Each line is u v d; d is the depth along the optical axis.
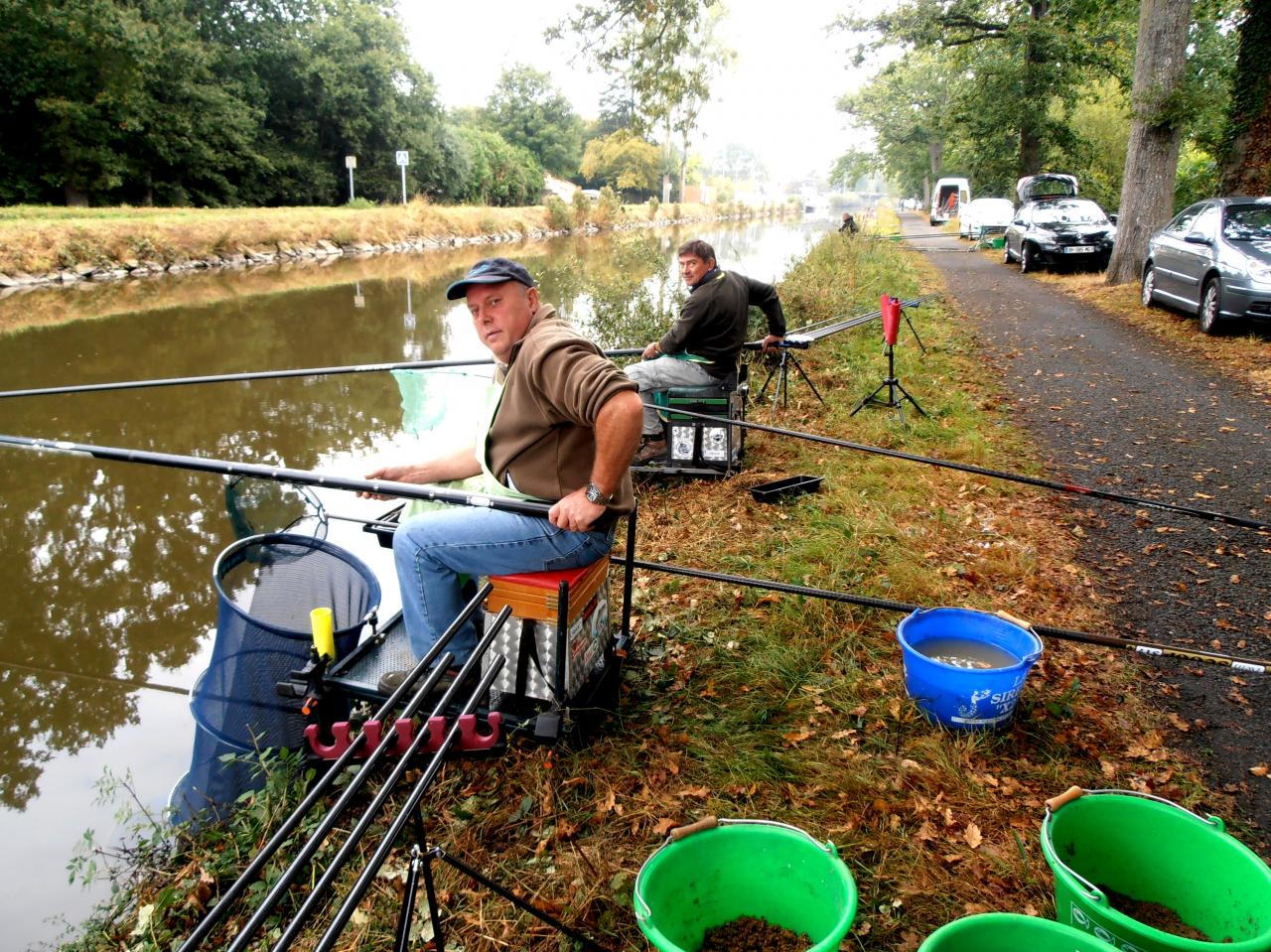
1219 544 4.76
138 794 3.41
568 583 2.88
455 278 20.44
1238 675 3.56
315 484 2.94
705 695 3.51
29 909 2.85
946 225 35.28
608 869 2.66
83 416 8.34
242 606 3.43
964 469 4.13
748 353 8.96
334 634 3.26
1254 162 12.25
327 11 41.75
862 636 3.88
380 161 43.34
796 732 3.27
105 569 5.35
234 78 36.81
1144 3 12.93
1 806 3.35
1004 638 3.35
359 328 13.39
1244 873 2.13
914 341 10.12
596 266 17.69
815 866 2.19
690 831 2.21
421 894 2.61
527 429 2.81
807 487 5.62
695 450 5.86
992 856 2.65
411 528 2.98
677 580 4.47
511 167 55.41
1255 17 11.94
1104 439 6.60
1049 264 16.69
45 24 27.08
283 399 8.95
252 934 1.70
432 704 3.07
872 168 57.78
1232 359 8.82
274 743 3.21
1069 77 22.88
